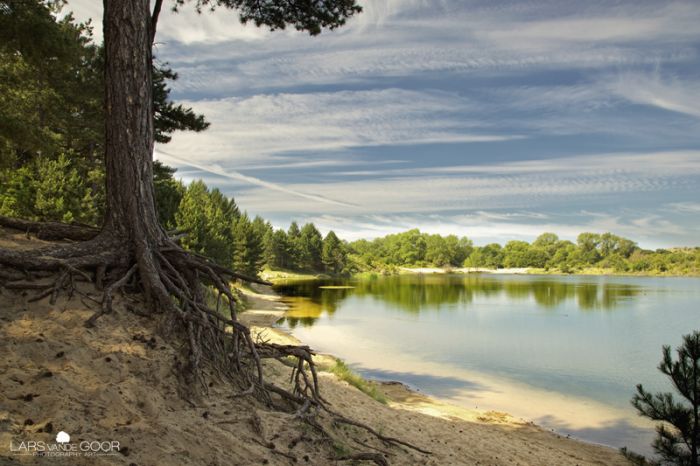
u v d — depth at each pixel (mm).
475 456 8719
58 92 19266
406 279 137625
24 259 5316
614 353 26766
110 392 4172
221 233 52875
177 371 5070
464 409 14930
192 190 92500
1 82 14789
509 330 34656
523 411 15688
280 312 40781
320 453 5223
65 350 4539
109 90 6312
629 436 13453
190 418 4449
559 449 11375
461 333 32344
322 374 13609
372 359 23031
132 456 3459
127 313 5559
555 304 57281
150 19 6824
